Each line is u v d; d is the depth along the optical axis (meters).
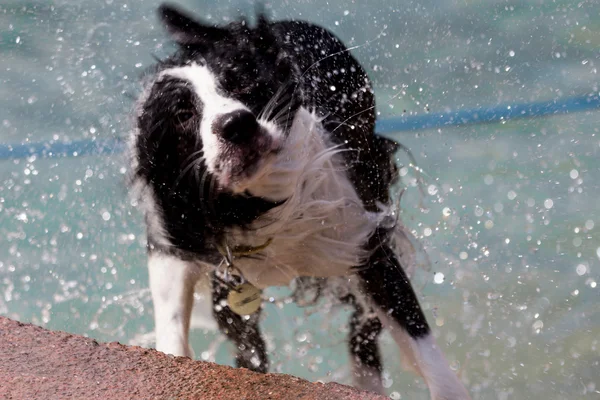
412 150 8.90
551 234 7.59
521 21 11.80
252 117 4.83
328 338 6.59
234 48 5.19
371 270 5.84
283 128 5.15
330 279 6.25
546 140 9.19
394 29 10.67
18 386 4.00
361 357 6.43
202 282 6.09
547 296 6.70
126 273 7.33
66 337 4.55
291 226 5.49
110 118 7.63
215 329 6.62
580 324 6.37
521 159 8.91
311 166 5.40
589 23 11.67
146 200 5.52
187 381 4.22
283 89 5.22
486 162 8.79
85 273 7.43
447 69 10.23
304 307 6.65
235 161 4.83
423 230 7.50
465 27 11.40
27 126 9.27
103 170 7.70
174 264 5.66
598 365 5.91
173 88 5.12
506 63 10.61
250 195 5.18
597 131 9.24
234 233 5.38
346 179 5.84
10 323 4.66
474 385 5.79
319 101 5.85
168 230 5.51
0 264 7.58
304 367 6.48
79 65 9.53
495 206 8.00
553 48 11.08
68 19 10.72
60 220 7.98
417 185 7.92
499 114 9.67
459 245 7.38
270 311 6.86
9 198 8.49
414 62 10.22
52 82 9.72
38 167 8.95
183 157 5.16
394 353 6.42
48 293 7.20
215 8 9.52
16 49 10.65
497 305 6.62
